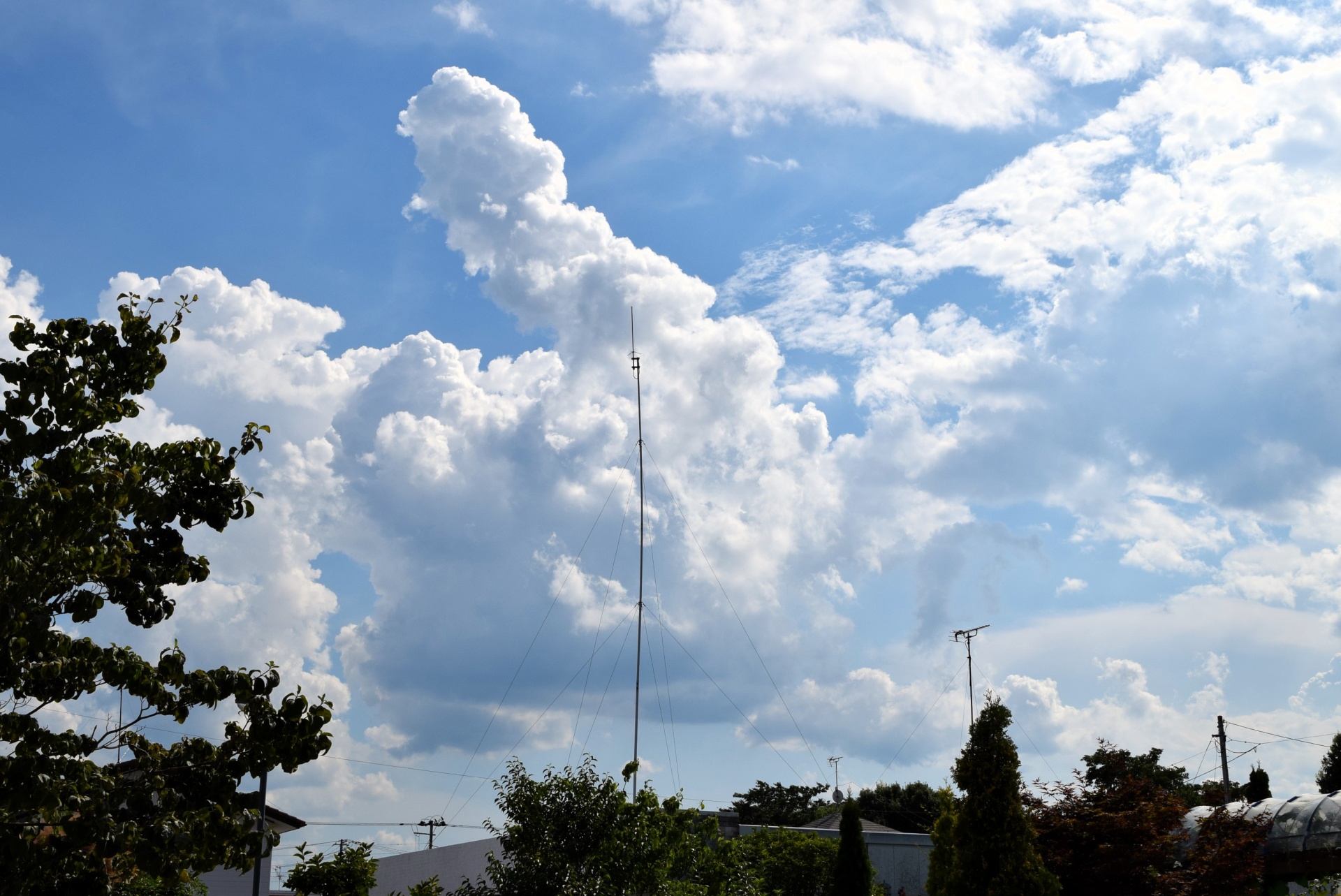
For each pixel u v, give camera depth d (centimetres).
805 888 4581
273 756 1254
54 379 1209
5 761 1033
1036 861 2489
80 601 1205
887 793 9075
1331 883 2386
